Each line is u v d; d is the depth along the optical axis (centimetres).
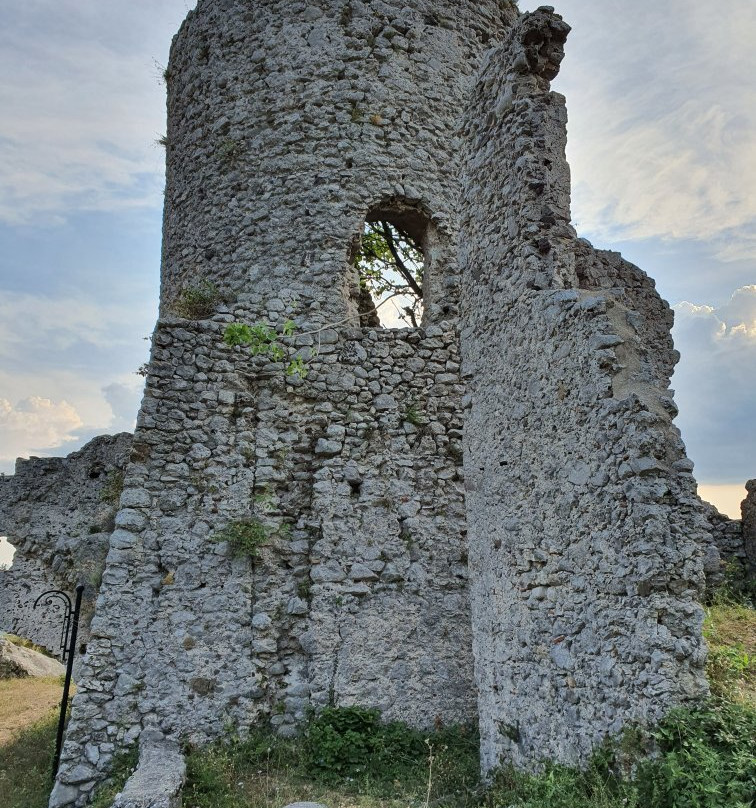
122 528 818
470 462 781
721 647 564
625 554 523
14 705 1161
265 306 980
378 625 859
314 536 881
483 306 772
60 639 1573
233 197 1048
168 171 1187
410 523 902
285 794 687
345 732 789
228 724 781
